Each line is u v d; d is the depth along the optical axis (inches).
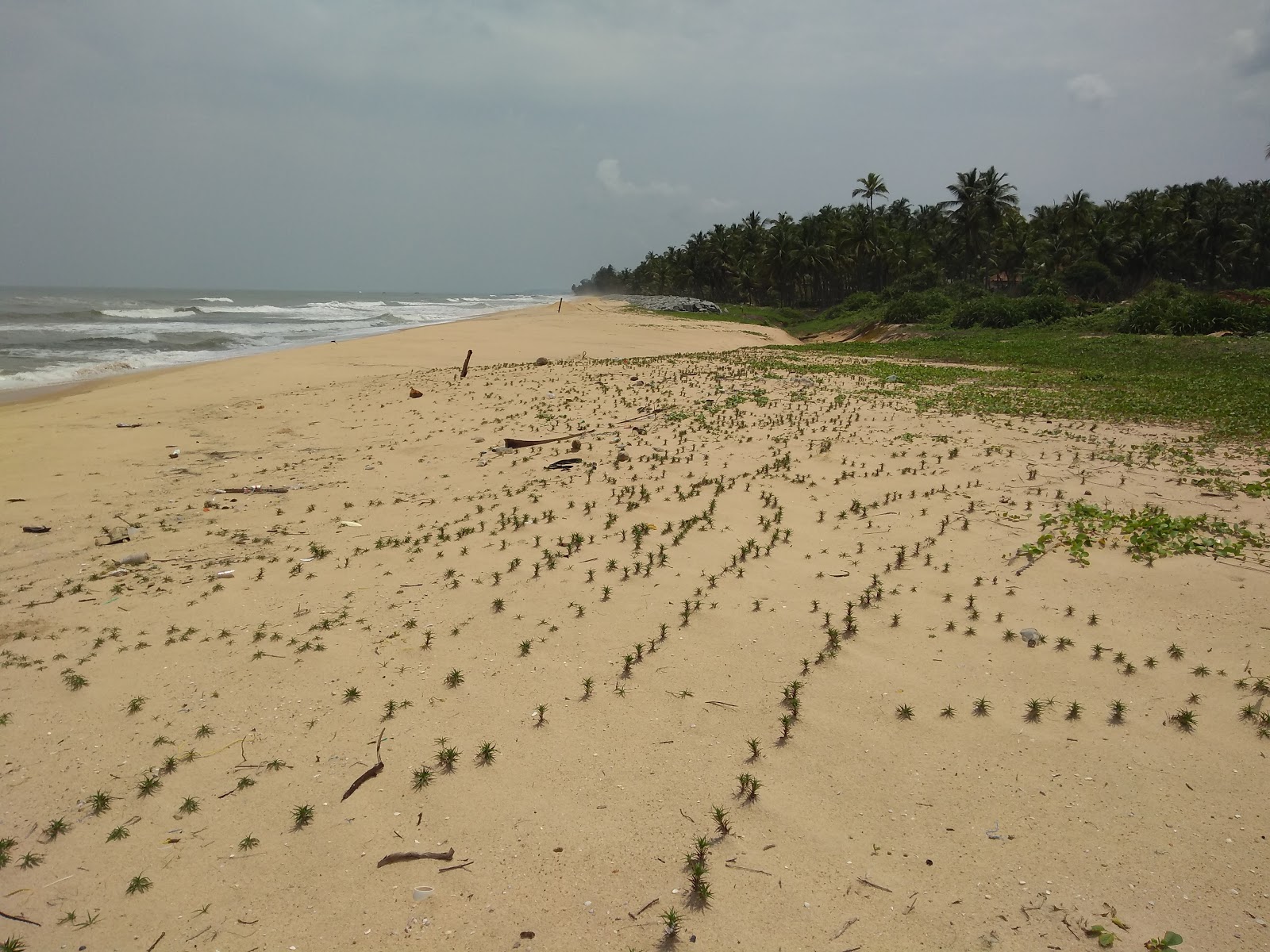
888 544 315.3
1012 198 2456.9
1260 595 253.4
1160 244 2292.1
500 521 364.2
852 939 140.3
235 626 271.3
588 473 435.5
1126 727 197.3
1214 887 149.1
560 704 215.0
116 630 269.7
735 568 297.1
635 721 205.9
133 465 500.4
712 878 154.4
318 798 182.7
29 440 569.0
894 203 3523.6
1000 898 148.5
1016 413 569.9
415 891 154.1
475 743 199.5
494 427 579.8
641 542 326.0
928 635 243.8
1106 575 276.5
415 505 401.1
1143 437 482.6
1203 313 1143.6
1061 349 1080.2
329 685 229.6
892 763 187.0
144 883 159.0
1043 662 226.5
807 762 188.2
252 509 406.3
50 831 175.0
